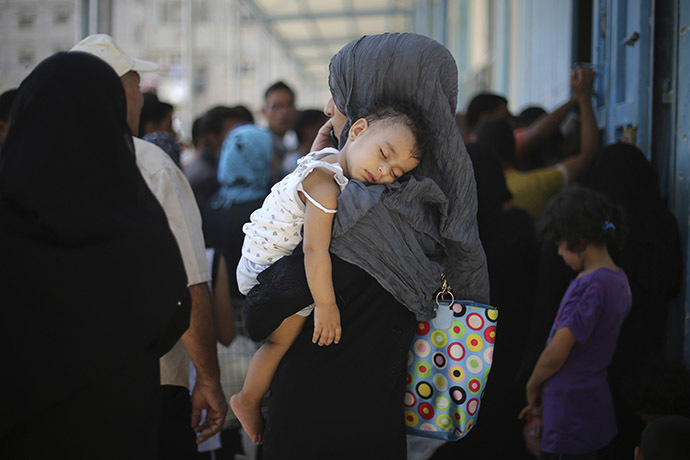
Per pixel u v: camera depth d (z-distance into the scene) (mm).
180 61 17234
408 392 1944
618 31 3469
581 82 3668
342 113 1944
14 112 1480
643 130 3064
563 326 2520
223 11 17281
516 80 7316
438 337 1896
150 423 1543
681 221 2738
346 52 1852
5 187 1409
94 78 1493
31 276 1360
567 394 2537
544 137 3938
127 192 1521
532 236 3062
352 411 1728
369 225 1690
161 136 2680
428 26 12781
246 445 3297
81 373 1403
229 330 2996
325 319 1677
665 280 2713
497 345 3002
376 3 13297
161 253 1504
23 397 1358
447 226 1821
